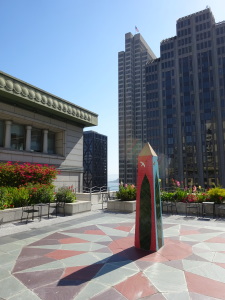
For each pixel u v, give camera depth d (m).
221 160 81.56
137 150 145.50
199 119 87.81
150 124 98.12
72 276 4.41
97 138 162.50
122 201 13.20
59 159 18.67
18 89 14.50
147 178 6.27
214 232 7.92
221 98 84.62
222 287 3.95
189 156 87.69
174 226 8.91
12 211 9.74
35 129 17.98
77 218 10.84
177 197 12.80
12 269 4.78
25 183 12.66
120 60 159.00
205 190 13.91
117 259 5.33
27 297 3.64
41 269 4.77
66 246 6.40
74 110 19.41
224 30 86.81
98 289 3.88
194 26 93.38
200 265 4.94
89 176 154.38
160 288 3.92
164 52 99.00
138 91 153.62
